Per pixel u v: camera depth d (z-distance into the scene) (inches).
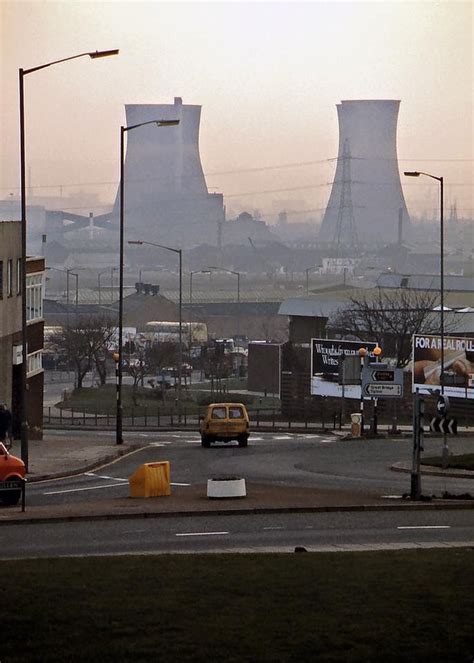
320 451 5359.3
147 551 2297.0
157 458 4992.6
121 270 5841.5
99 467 4532.5
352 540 2459.4
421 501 3152.1
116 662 1425.9
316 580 1857.8
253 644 1494.8
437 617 1622.8
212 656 1449.3
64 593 1739.7
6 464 3132.4
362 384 6309.1
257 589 1785.2
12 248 5698.8
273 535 2536.9
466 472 4264.3
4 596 1717.5
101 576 1873.8
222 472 4249.5
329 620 1605.6
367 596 1743.4
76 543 2409.0
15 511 2952.8
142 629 1555.1
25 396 4175.7
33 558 2102.6
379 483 3855.8
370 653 1465.3
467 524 2721.5
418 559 2075.5
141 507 3004.4
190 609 1656.0
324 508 2977.4
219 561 2042.3
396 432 6505.9
